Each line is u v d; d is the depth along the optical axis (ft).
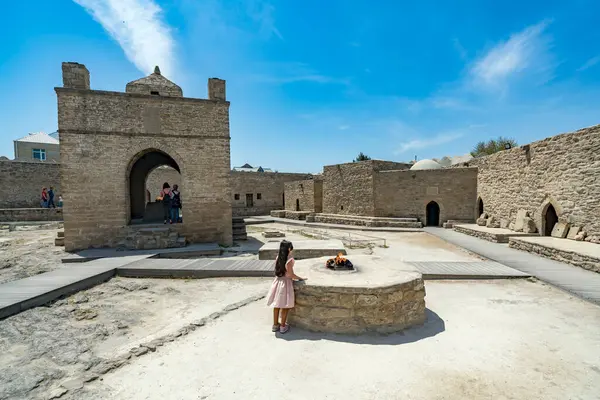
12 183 76.13
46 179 80.48
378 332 15.49
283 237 54.85
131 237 37.52
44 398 10.98
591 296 19.61
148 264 29.50
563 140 37.01
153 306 20.48
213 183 42.22
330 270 18.70
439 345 14.29
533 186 42.88
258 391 11.15
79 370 12.90
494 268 27.20
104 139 37.91
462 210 64.03
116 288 24.35
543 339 14.67
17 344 15.19
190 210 41.27
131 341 15.56
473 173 62.90
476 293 21.74
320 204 91.66
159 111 39.88
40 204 79.51
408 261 30.73
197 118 41.37
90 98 37.37
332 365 12.78
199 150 41.52
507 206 49.96
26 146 113.70
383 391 11.02
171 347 14.49
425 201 66.90
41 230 58.85
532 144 42.96
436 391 10.96
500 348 13.91
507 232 44.75
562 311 18.15
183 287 24.58
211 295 22.57
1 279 25.71
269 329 16.35
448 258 34.50
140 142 39.22
